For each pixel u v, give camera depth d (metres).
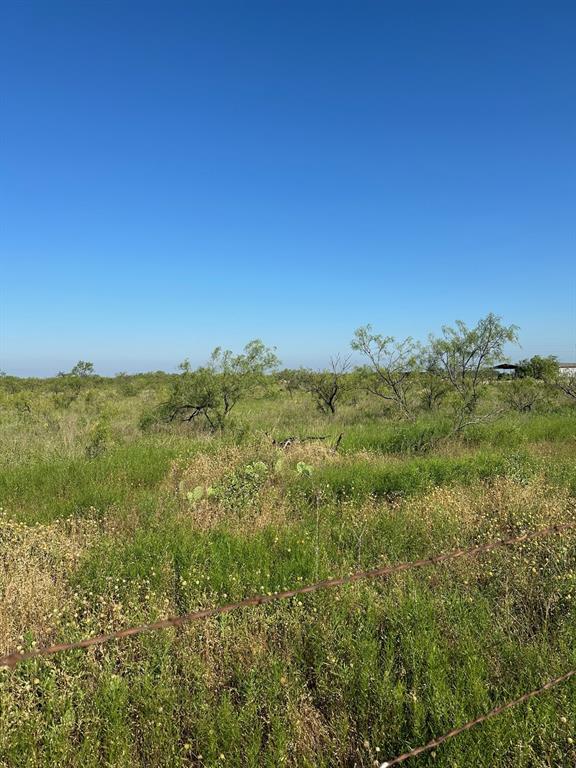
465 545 5.53
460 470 8.70
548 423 14.88
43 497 7.71
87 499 7.43
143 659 3.54
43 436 12.83
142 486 8.45
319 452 10.39
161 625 2.85
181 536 5.68
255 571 4.73
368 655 3.47
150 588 4.53
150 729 2.96
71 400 22.53
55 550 5.21
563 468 8.73
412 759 2.71
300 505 7.17
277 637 3.84
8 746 2.75
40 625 3.88
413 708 3.01
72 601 4.18
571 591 4.32
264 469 8.26
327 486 7.82
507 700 3.10
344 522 6.30
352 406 20.73
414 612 3.94
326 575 4.69
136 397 26.50
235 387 15.54
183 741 3.02
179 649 3.62
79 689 3.09
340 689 3.23
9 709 2.90
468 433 12.98
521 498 6.75
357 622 3.96
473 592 4.44
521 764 2.64
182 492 7.51
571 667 3.34
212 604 4.15
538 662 3.40
